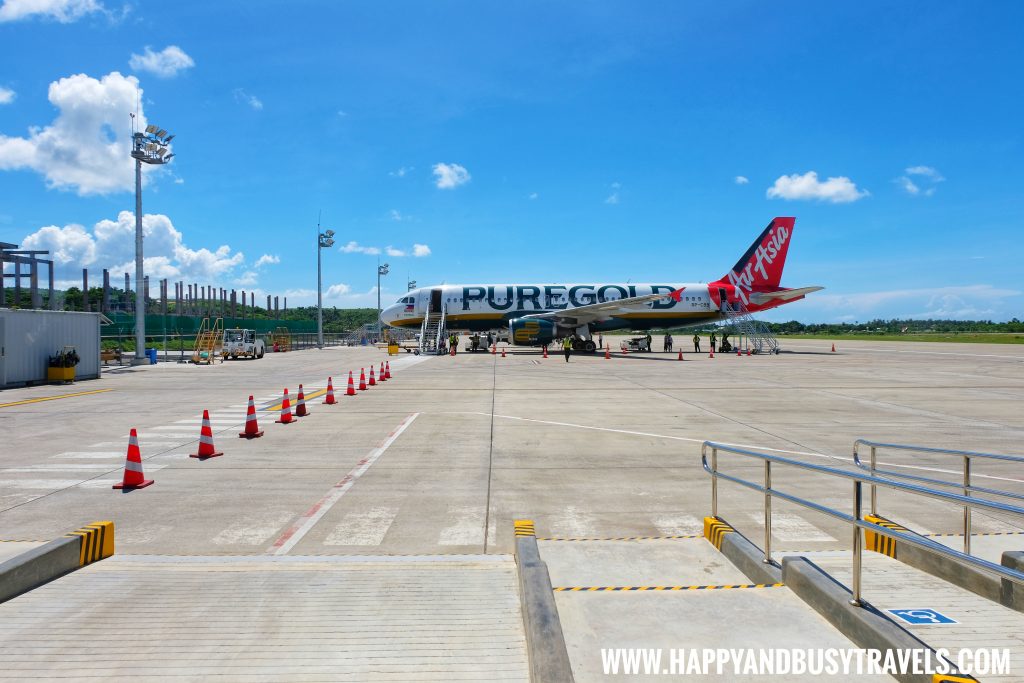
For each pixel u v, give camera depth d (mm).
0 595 4633
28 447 11492
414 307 44500
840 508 7676
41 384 23844
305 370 31516
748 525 6996
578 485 8797
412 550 6238
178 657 3799
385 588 5008
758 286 45812
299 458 10555
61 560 5289
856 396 19609
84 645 3963
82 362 25891
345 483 8898
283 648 3928
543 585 4293
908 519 7168
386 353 51406
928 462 10305
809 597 4336
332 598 4785
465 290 44219
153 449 11289
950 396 19672
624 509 7645
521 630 4215
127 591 4914
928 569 5145
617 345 67688
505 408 16719
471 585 5082
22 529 6848
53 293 42625
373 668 3660
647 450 11242
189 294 75062
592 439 12281
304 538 6598
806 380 25109
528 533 5629
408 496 8234
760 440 12156
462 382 23969
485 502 7965
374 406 17125
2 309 22203
